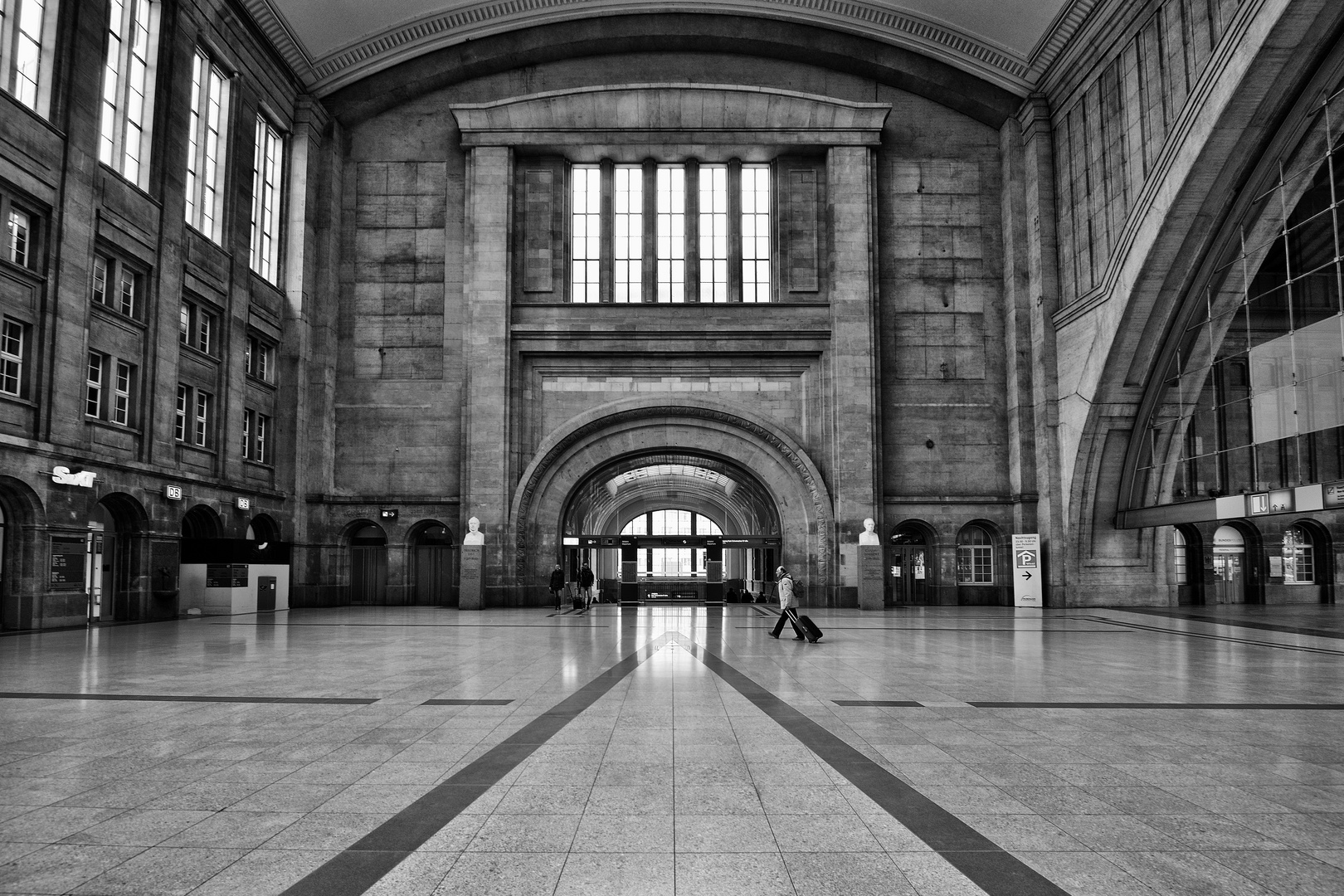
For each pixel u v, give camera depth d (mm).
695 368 34375
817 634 17766
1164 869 4734
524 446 33969
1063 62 32031
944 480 34250
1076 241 32094
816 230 34719
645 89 34188
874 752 7453
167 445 24812
